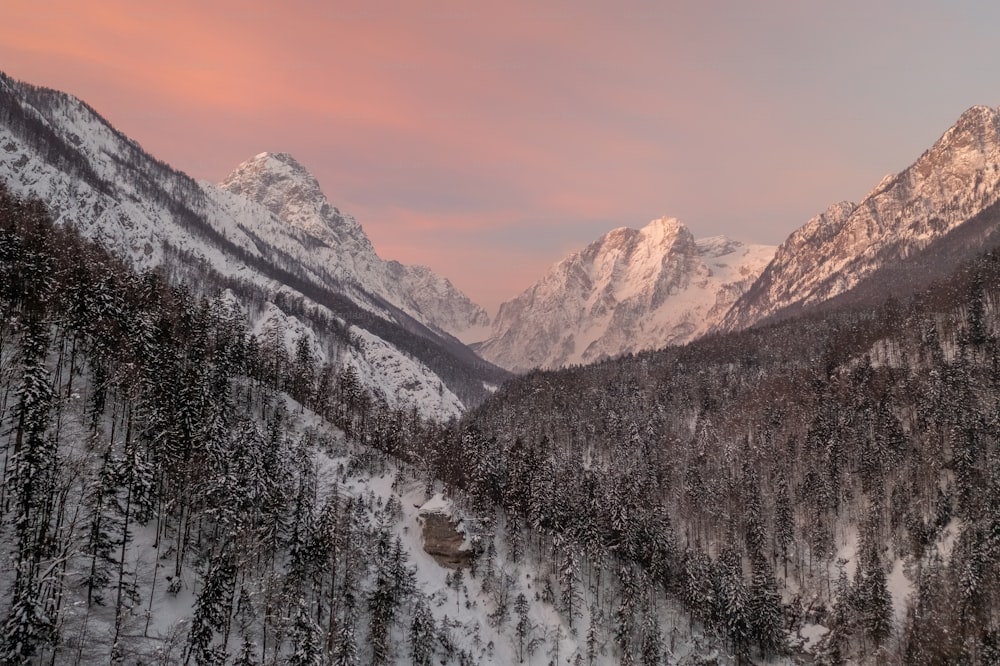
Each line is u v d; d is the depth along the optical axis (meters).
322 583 86.81
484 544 113.94
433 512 114.00
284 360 159.25
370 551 99.62
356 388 165.00
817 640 110.88
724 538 131.75
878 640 101.94
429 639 88.31
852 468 139.38
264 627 72.31
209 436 86.69
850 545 125.62
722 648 106.25
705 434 174.00
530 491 121.88
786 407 171.12
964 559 105.12
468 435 134.12
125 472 73.62
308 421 137.00
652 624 102.31
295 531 86.81
